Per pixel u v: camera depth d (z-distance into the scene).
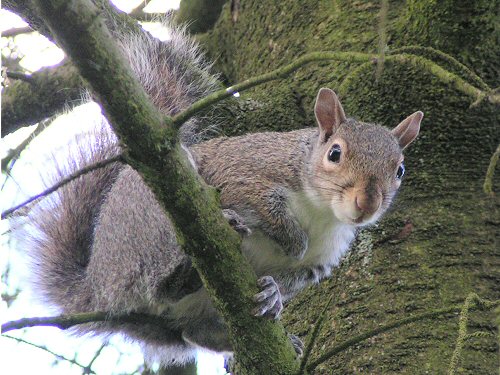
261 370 5.05
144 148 4.53
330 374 6.15
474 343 5.84
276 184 6.69
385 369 5.91
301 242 6.63
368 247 6.77
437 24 7.04
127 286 6.79
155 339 7.23
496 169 6.86
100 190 7.90
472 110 6.94
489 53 6.94
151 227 6.68
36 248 7.89
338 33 7.89
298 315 6.95
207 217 4.79
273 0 8.54
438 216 6.71
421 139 7.02
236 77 8.66
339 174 6.46
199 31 9.52
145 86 8.06
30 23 6.88
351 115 7.30
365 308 6.40
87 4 4.15
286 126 7.71
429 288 6.31
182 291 6.59
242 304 4.97
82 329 7.37
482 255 6.44
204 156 7.04
